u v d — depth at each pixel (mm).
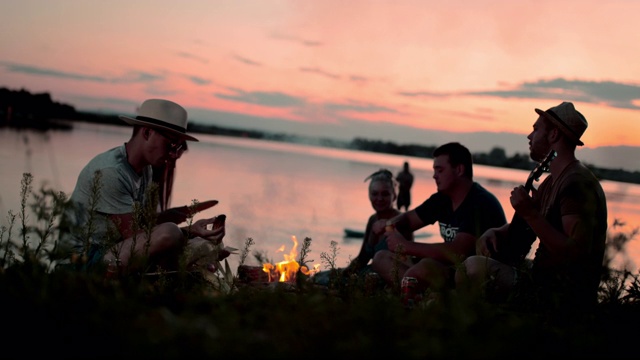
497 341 2234
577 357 2484
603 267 3426
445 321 2383
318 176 47656
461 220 5422
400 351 2131
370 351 2127
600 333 2857
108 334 2248
